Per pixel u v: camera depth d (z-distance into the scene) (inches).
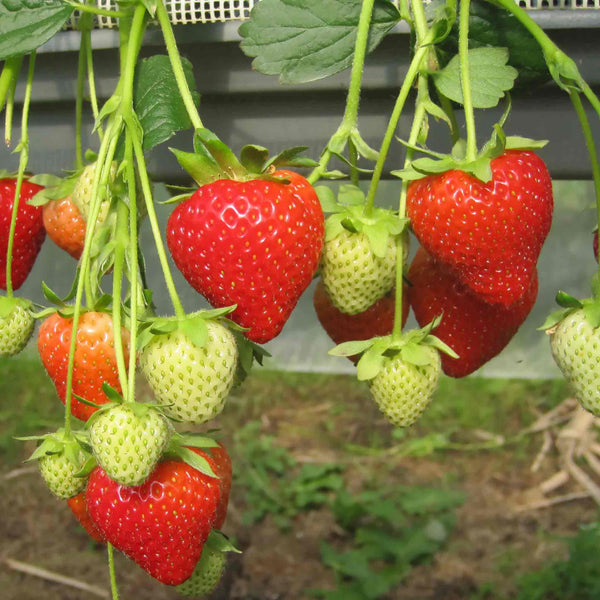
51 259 20.5
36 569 39.5
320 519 42.8
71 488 10.5
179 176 12.2
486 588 37.0
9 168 13.1
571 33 11.0
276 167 10.0
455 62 10.4
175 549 10.4
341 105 11.8
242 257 9.4
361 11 10.2
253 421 50.0
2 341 11.4
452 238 10.0
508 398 50.2
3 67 12.3
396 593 37.4
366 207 10.0
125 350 10.6
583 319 10.2
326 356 31.3
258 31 11.0
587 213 25.4
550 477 44.6
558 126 11.5
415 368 10.2
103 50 12.1
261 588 37.8
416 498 41.5
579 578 36.1
